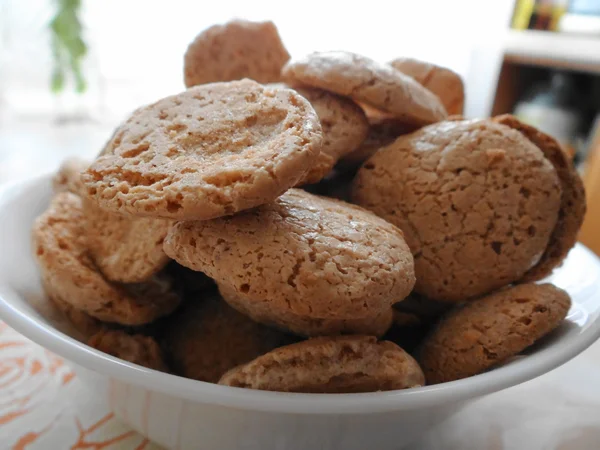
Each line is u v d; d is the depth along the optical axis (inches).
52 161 16.6
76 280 5.9
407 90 6.5
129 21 19.2
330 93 6.5
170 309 6.5
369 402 4.4
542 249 6.4
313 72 6.2
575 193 6.7
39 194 7.6
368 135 7.2
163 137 5.1
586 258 7.2
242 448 5.0
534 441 6.1
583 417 6.4
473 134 6.4
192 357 6.1
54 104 20.7
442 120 6.9
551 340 5.6
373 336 5.1
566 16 16.7
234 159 4.6
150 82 19.8
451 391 4.5
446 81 8.2
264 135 5.0
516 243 6.3
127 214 4.7
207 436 4.9
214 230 4.8
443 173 6.3
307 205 5.3
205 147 4.9
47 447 5.7
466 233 6.2
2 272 5.9
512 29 17.1
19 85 20.5
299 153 4.5
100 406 6.3
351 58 6.4
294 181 4.5
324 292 4.6
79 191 7.1
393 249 5.1
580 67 14.7
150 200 4.5
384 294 4.8
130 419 5.4
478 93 16.5
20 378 6.7
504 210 6.2
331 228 5.0
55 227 6.4
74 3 17.8
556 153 6.7
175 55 19.1
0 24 19.4
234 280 4.7
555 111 16.0
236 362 5.9
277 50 8.1
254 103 5.2
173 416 4.8
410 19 16.9
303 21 17.5
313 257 4.7
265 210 5.0
